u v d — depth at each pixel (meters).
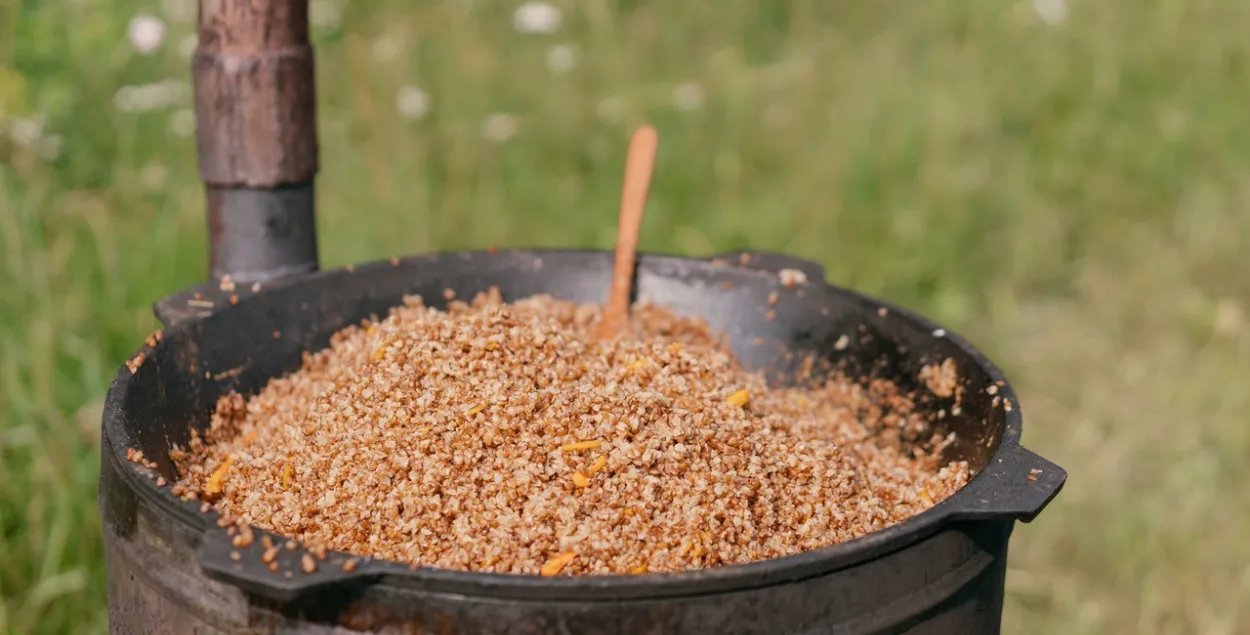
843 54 3.36
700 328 1.81
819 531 1.53
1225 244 2.99
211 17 1.75
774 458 1.57
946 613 1.45
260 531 1.39
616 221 2.76
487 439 1.52
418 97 2.85
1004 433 1.54
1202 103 3.38
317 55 3.12
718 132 3.02
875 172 2.89
